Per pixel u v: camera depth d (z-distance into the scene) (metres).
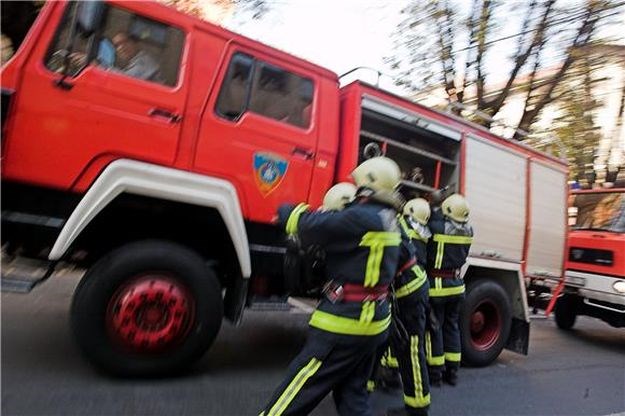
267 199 3.80
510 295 5.73
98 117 3.18
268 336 5.39
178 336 3.46
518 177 5.84
